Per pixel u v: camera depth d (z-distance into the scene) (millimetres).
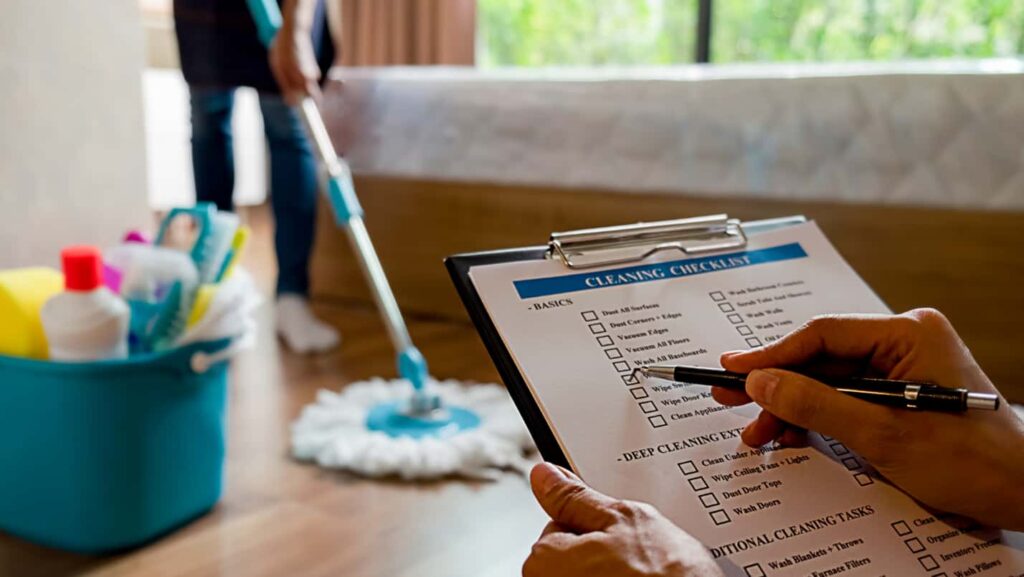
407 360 1298
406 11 3551
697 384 455
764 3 3254
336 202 1348
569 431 417
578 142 1742
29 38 1121
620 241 510
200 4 1602
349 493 1087
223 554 922
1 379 903
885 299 1475
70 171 1191
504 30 3934
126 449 893
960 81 1378
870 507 426
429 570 902
